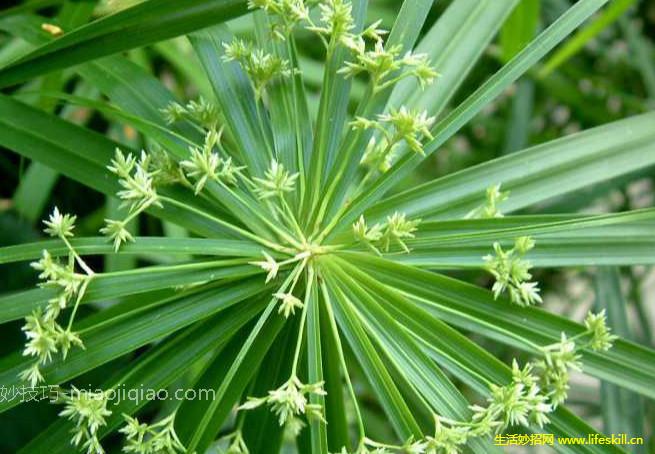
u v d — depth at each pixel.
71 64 0.39
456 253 0.39
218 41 0.40
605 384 0.44
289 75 0.39
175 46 0.50
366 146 0.39
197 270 0.38
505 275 0.38
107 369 0.47
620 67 0.64
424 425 0.45
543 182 0.40
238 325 0.38
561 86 0.57
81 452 0.38
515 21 0.48
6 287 0.49
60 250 0.37
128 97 0.41
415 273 0.39
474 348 0.38
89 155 0.40
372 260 0.39
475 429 0.37
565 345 0.38
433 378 0.38
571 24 0.39
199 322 0.38
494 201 0.39
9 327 0.48
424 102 0.40
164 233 0.49
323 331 0.39
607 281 0.46
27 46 0.48
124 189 0.39
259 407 0.39
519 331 0.39
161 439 0.36
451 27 0.41
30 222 0.50
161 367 0.38
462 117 0.38
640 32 0.63
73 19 0.43
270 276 0.37
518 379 0.37
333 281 0.38
